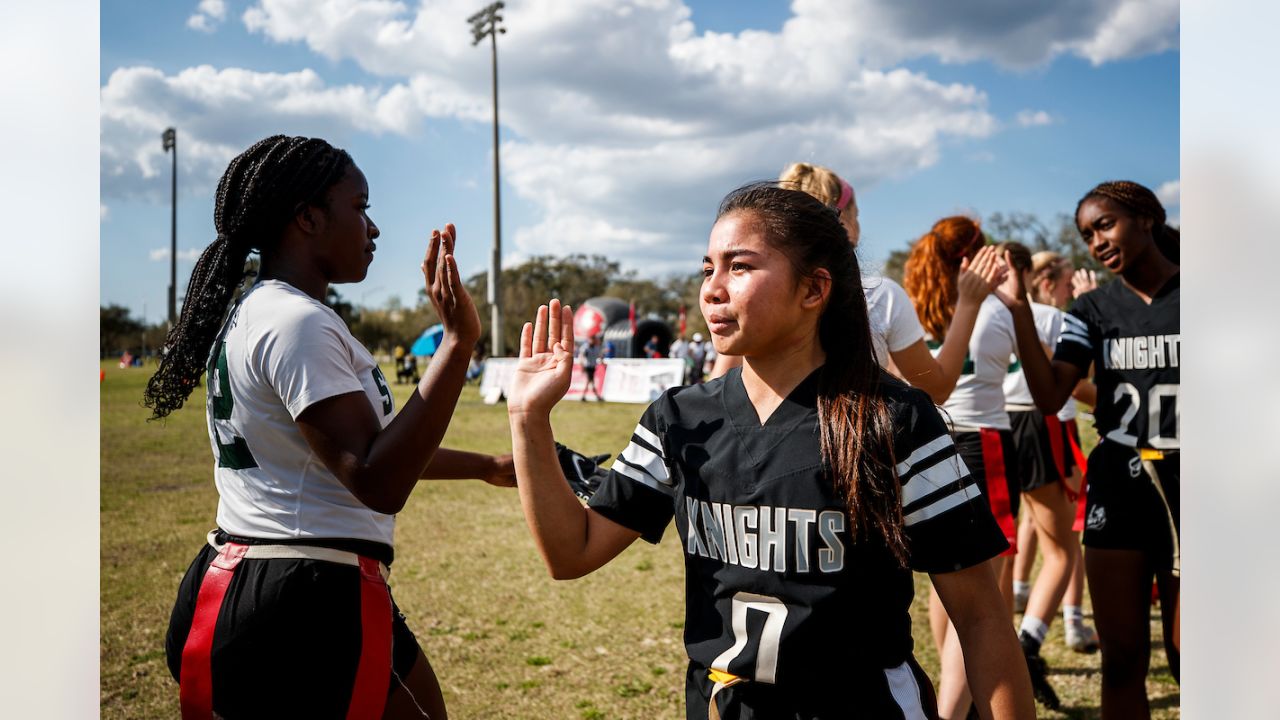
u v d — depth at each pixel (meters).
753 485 1.43
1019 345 2.85
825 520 1.38
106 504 7.27
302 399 1.54
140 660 3.75
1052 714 3.37
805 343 1.48
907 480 1.39
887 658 1.40
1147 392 2.64
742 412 1.50
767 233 1.44
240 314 1.64
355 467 1.52
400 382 29.80
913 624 4.38
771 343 1.46
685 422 1.56
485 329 41.03
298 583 1.60
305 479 1.63
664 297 75.31
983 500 1.43
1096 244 2.70
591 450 10.57
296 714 1.60
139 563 5.33
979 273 2.75
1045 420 3.69
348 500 1.66
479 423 14.95
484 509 7.23
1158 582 2.91
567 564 1.59
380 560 1.72
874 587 1.39
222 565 1.63
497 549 5.85
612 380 20.95
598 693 3.51
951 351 2.75
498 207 29.94
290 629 1.59
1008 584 3.25
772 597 1.40
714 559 1.48
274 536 1.62
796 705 1.38
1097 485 2.74
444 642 4.08
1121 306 2.74
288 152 1.74
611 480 1.63
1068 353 2.85
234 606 1.60
